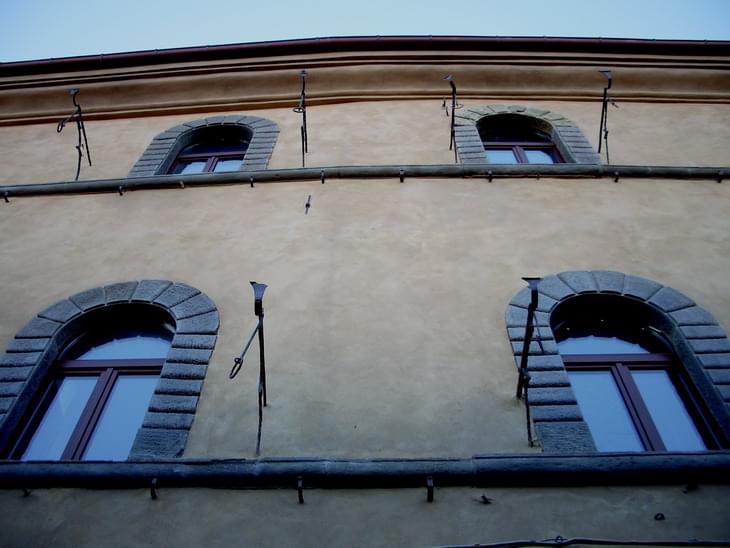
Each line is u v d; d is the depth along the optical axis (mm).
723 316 5988
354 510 4277
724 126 9719
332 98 10484
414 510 4266
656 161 8766
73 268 6930
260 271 6641
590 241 6977
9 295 6582
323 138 9398
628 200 7695
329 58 10828
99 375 5809
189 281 6586
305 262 6719
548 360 5473
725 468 4352
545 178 8039
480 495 4340
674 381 5594
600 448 5004
